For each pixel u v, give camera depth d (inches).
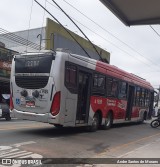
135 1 481.1
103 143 492.4
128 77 802.8
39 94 503.8
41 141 449.1
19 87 529.3
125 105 791.1
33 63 517.3
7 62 1144.8
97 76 616.4
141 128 839.7
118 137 586.9
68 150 402.3
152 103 1071.0
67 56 513.0
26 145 406.6
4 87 1164.5
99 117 649.0
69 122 521.0
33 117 508.7
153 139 601.9
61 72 497.7
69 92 517.0
